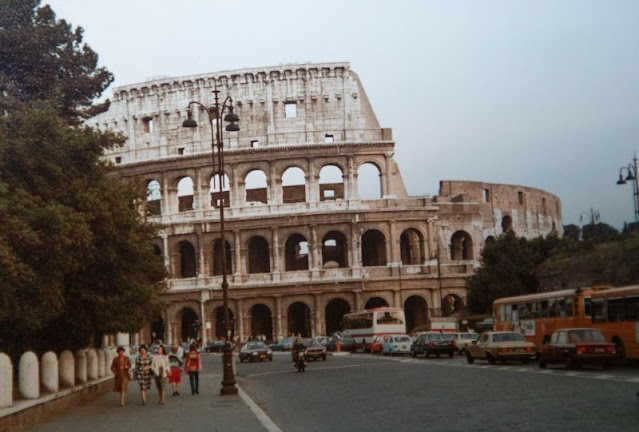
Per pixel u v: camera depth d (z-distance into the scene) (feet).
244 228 467.52
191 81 483.92
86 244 153.69
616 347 192.75
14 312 144.56
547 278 393.29
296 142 469.98
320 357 320.09
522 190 545.85
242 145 474.49
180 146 483.10
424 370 217.15
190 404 153.99
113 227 171.12
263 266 493.77
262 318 498.69
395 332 378.12
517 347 224.74
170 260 476.95
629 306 191.21
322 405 142.31
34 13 207.82
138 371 157.48
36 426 120.88
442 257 483.10
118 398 179.32
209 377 251.80
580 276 359.87
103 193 171.73
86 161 166.20
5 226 130.00
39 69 203.00
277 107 474.90
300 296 462.60
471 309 426.51
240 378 245.04
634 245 327.26
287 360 344.08
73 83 207.92
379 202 465.47
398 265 461.78
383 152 471.62
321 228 463.42
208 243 474.08
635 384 140.67
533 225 552.82
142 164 482.28
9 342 185.37
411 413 118.93
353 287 458.50
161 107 488.02
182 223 473.26
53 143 155.63
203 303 469.16
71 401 153.17
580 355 183.11
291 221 462.60
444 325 397.60
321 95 474.90
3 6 199.62
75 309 181.47
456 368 218.38
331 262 499.92
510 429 95.14
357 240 460.96
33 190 151.33
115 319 184.85
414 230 469.98
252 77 477.77
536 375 175.63
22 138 150.92
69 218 145.07
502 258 414.21
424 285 462.60
